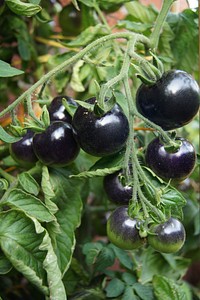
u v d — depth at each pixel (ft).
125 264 2.19
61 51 3.01
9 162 2.20
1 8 2.03
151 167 1.73
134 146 1.67
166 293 2.08
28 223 1.65
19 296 2.45
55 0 2.81
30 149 1.88
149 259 2.34
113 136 1.63
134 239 1.66
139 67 1.76
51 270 1.62
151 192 1.66
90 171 1.73
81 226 2.56
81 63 2.32
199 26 2.19
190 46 2.49
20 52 2.54
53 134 1.75
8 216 1.65
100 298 2.16
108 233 1.70
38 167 1.90
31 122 1.69
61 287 1.64
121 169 1.74
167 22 2.47
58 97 1.91
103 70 2.28
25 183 1.77
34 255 1.65
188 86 1.67
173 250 1.69
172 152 1.68
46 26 2.76
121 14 3.09
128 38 1.82
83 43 2.27
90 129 1.62
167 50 2.47
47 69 2.63
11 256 1.61
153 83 1.68
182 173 1.71
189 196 2.75
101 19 2.53
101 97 1.59
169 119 1.69
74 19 2.70
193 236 2.75
